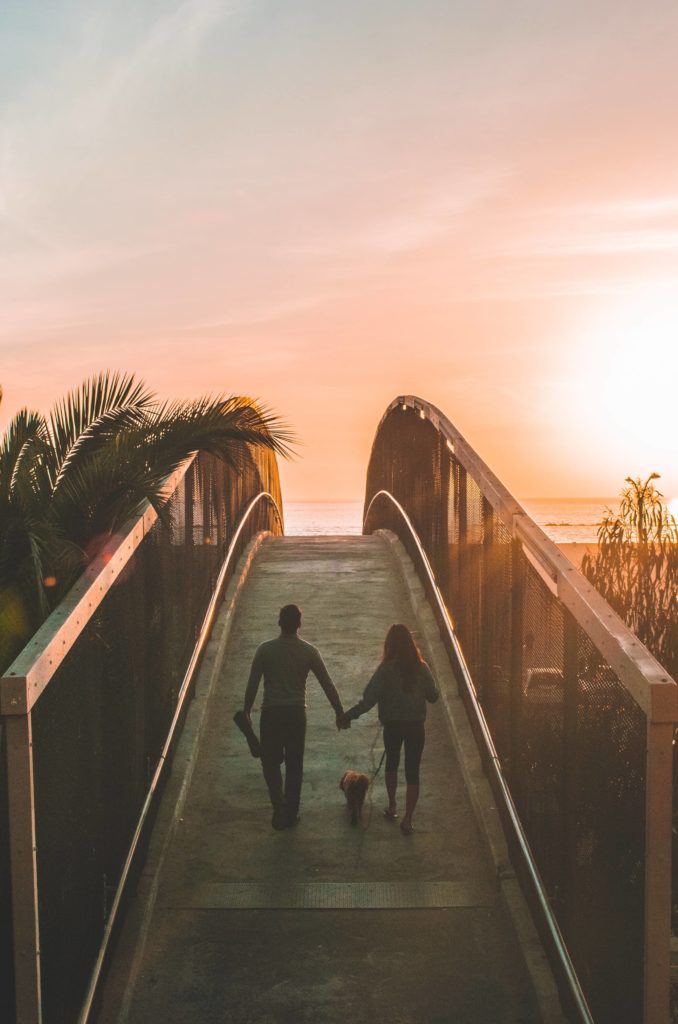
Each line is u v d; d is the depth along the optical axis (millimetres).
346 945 5176
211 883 5863
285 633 6887
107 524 6477
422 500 12164
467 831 6566
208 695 8664
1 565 5629
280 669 6773
